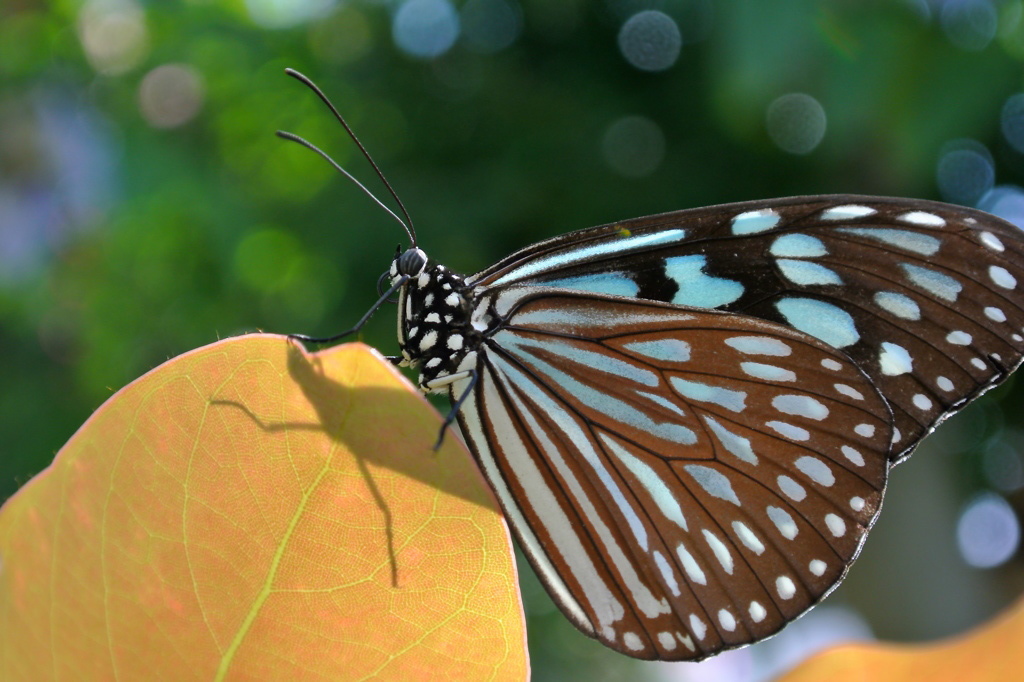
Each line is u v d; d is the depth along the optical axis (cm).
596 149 63
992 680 35
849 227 37
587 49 66
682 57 61
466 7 68
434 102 67
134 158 57
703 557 37
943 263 37
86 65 58
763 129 57
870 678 35
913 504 63
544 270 38
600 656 55
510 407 38
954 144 58
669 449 38
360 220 63
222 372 32
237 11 64
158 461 32
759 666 44
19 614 31
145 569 32
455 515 33
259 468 33
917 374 37
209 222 60
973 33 45
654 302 37
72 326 61
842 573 37
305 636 34
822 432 37
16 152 52
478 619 34
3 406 61
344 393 32
